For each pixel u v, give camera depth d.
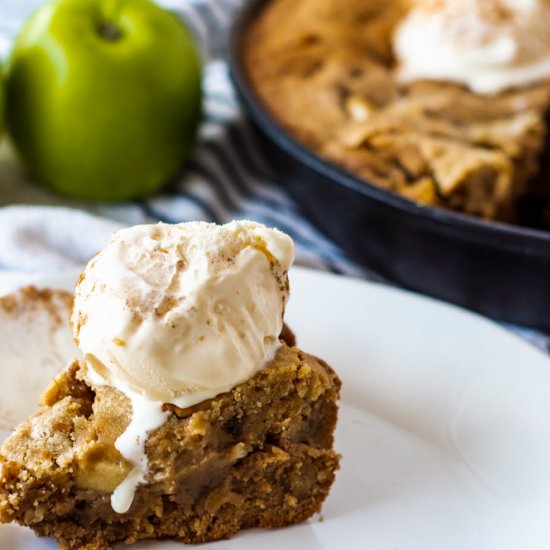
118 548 0.59
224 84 0.82
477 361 0.65
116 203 0.75
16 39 0.74
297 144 0.71
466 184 0.72
